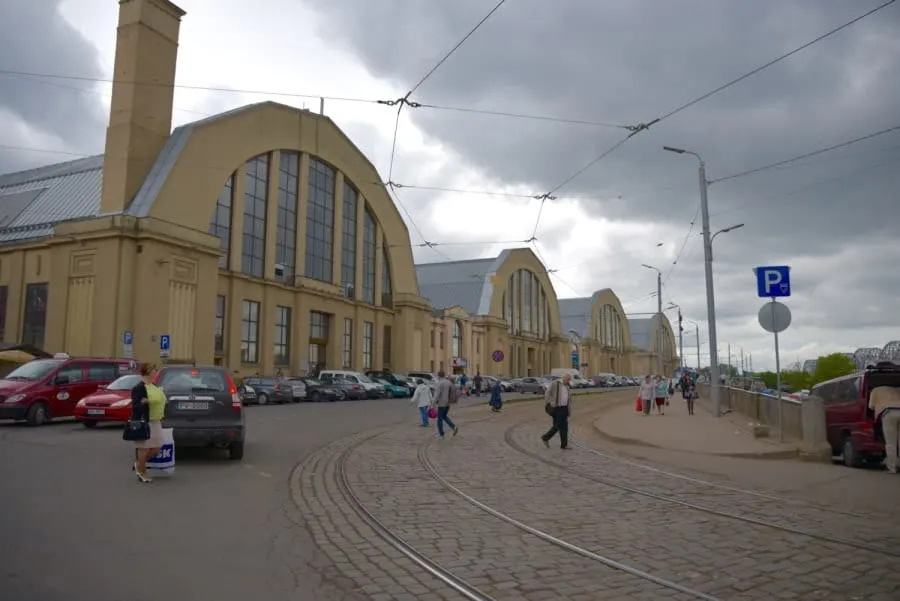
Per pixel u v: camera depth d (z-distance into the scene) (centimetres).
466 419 2673
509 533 770
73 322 3369
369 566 634
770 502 977
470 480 1150
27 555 631
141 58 3659
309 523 804
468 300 7831
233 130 4122
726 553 691
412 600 543
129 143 3559
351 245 5550
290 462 1313
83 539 693
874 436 1340
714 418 2584
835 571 630
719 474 1266
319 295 4969
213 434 1223
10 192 4453
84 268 3372
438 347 6681
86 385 2081
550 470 1288
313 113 4978
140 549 664
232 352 4128
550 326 9262
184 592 545
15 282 3644
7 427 1897
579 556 676
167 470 1088
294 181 4841
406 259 6244
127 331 3102
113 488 980
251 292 4369
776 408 1983
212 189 3906
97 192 3866
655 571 627
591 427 2453
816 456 1469
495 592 564
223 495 955
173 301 3497
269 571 609
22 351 3139
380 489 1045
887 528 809
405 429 2130
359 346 5512
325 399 4291
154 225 3391
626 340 12425
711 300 2644
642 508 925
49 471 1109
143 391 1023
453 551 690
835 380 1544
